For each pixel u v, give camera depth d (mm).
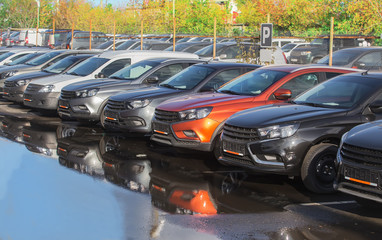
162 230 5980
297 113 7875
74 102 13203
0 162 9375
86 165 9219
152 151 10531
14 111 16328
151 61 13758
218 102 9477
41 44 39969
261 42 15922
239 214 6586
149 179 8312
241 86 10219
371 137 6438
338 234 5887
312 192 7645
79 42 35688
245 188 7848
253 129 7727
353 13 33219
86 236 5809
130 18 48250
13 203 6996
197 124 9320
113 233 5898
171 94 11258
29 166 9078
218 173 8773
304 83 9852
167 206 6891
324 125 7625
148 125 11227
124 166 9188
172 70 13484
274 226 6141
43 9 61375
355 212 6719
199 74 11688
